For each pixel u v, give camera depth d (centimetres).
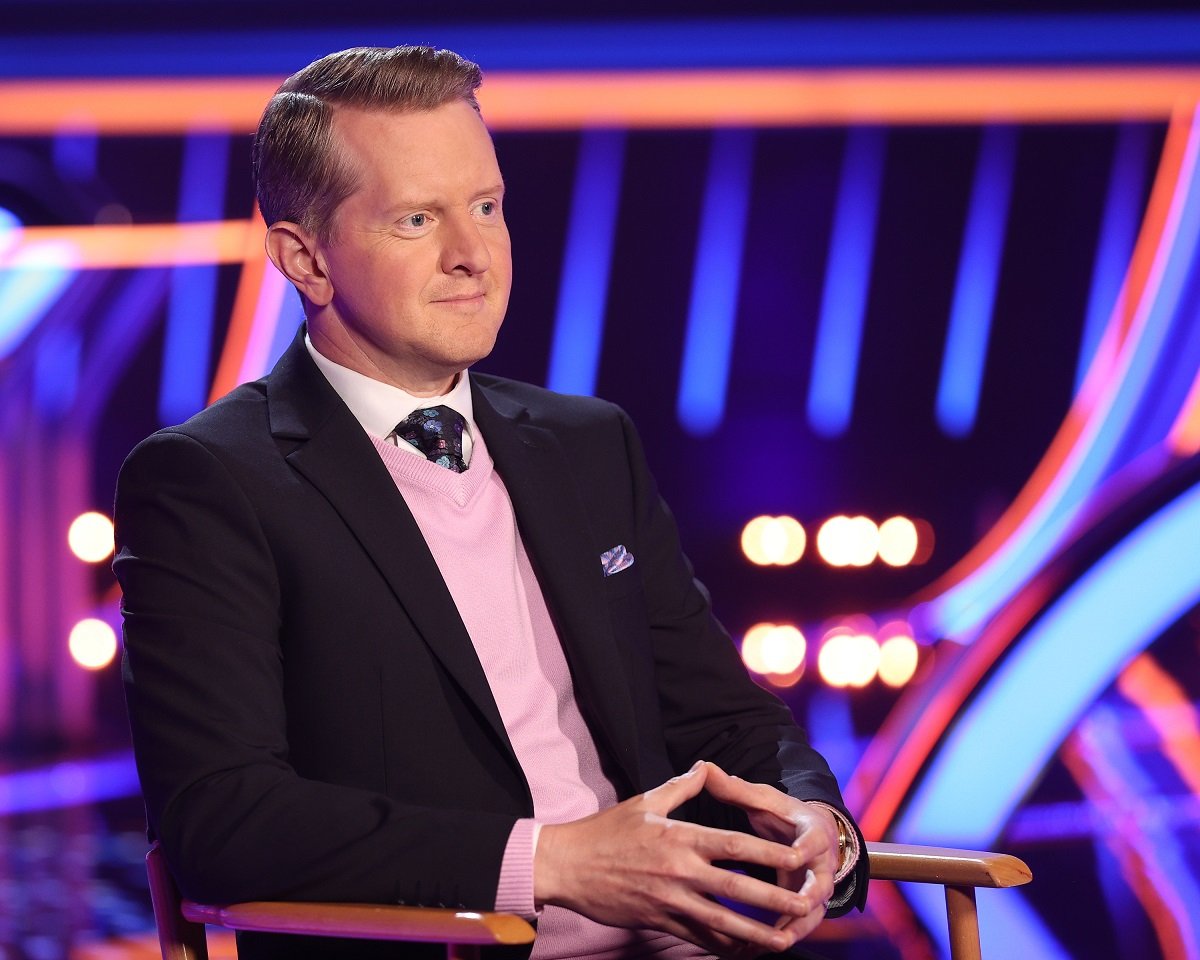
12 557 2000
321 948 523
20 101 1880
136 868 1416
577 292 2067
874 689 1861
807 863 482
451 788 523
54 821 1602
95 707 2009
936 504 2036
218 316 2009
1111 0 1853
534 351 2080
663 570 627
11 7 1825
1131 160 1953
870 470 2056
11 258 1978
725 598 2011
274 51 1866
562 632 570
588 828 470
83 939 1192
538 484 586
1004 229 2019
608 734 561
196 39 1856
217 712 493
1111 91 1903
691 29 1880
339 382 569
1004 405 2041
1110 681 1750
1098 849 1360
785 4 1869
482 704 525
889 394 2066
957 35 1881
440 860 464
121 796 1716
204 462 530
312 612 526
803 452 2069
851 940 1114
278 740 501
